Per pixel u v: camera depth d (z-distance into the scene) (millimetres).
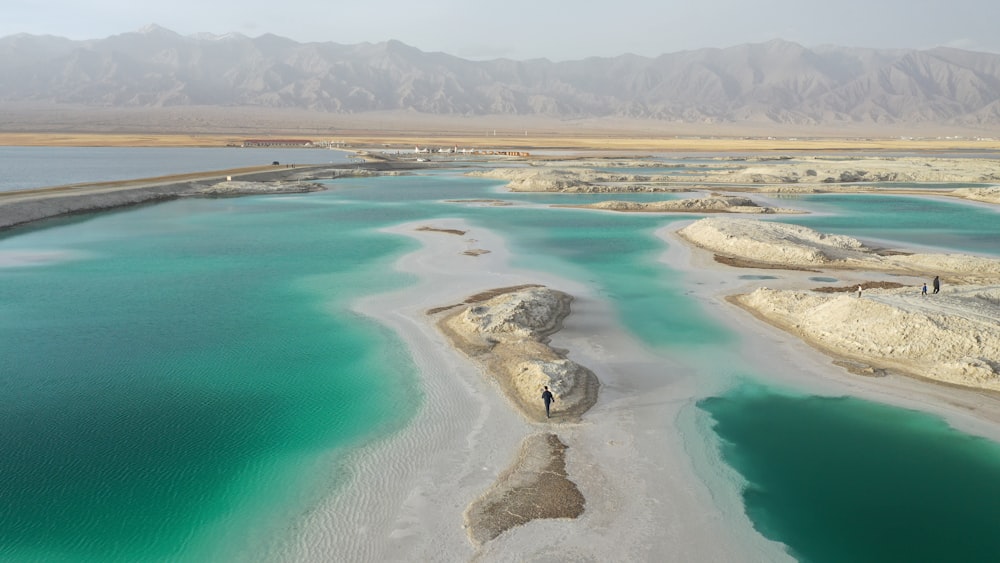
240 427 26000
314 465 23266
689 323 39156
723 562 18406
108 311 41750
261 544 19078
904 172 132375
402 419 26719
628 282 48719
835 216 83562
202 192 106938
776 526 19984
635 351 34625
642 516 20406
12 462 23297
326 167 151375
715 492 21766
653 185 119812
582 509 20703
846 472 23078
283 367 32219
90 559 18406
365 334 36969
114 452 24047
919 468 23344
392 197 106062
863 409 27922
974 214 85250
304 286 47875
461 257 57594
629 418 27016
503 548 18844
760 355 34031
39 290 47094
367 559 18422
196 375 31234
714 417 27219
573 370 30750
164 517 20266
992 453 24328
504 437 25266
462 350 34188
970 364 30453
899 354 32969
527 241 65312
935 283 42969
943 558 18594
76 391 29344
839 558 18594
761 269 52938
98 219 82188
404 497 21312
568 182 114938
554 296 43312
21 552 18641
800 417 27219
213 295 45594
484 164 175000
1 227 73312
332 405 28016
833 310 37719
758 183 125000
